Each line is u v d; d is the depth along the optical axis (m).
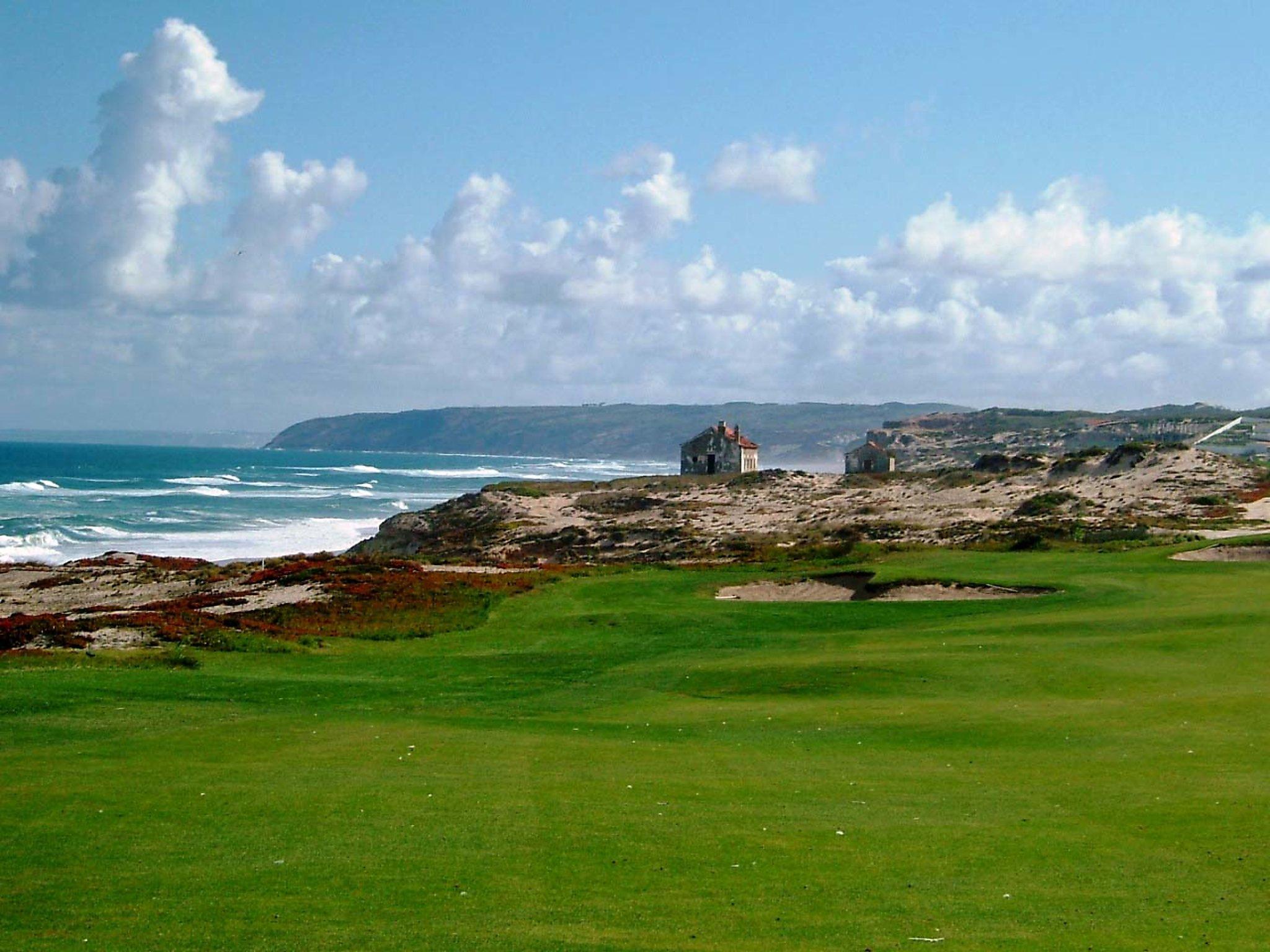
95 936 13.32
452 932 13.36
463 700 31.62
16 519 126.00
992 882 15.11
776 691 31.41
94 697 30.58
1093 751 22.64
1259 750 22.20
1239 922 13.52
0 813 18.69
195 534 121.56
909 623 42.41
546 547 93.75
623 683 34.00
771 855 16.28
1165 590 45.81
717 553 82.06
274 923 13.68
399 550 104.25
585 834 17.38
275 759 23.06
